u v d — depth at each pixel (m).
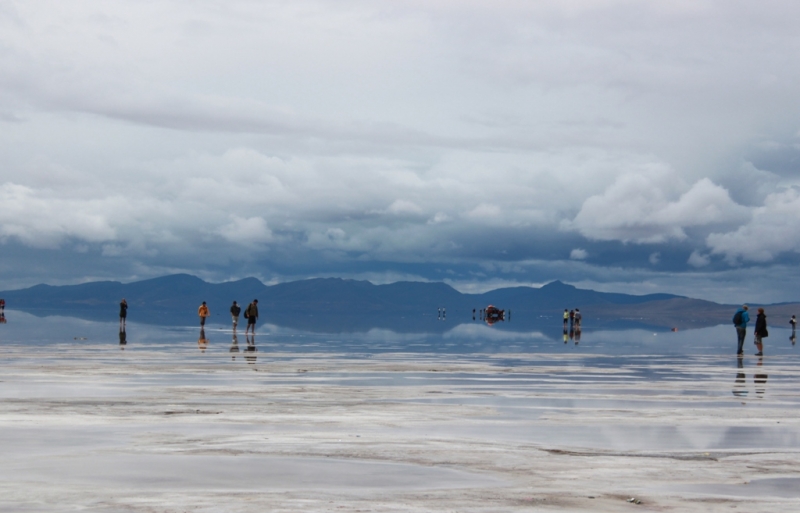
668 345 51.44
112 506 7.49
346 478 9.12
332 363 30.00
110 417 14.10
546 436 12.66
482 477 9.31
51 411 14.84
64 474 9.05
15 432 12.22
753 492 8.77
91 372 24.59
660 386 22.19
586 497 8.33
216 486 8.53
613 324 125.56
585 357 36.25
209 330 67.62
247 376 23.98
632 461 10.51
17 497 7.84
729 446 11.91
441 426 13.60
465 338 58.69
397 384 21.92
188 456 10.28
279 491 8.33
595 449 11.45
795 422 14.70
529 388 21.05
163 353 35.16
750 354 41.06
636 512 7.73
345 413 15.15
